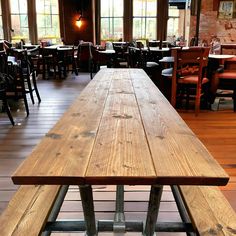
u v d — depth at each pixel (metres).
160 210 2.00
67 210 1.98
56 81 7.60
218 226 1.38
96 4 10.24
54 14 10.41
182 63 4.20
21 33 10.52
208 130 3.71
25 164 0.95
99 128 1.30
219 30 7.20
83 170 0.91
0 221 1.43
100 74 3.12
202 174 0.89
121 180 0.88
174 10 10.08
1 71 4.08
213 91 4.65
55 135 1.21
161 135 1.22
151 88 2.32
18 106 4.99
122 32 10.51
